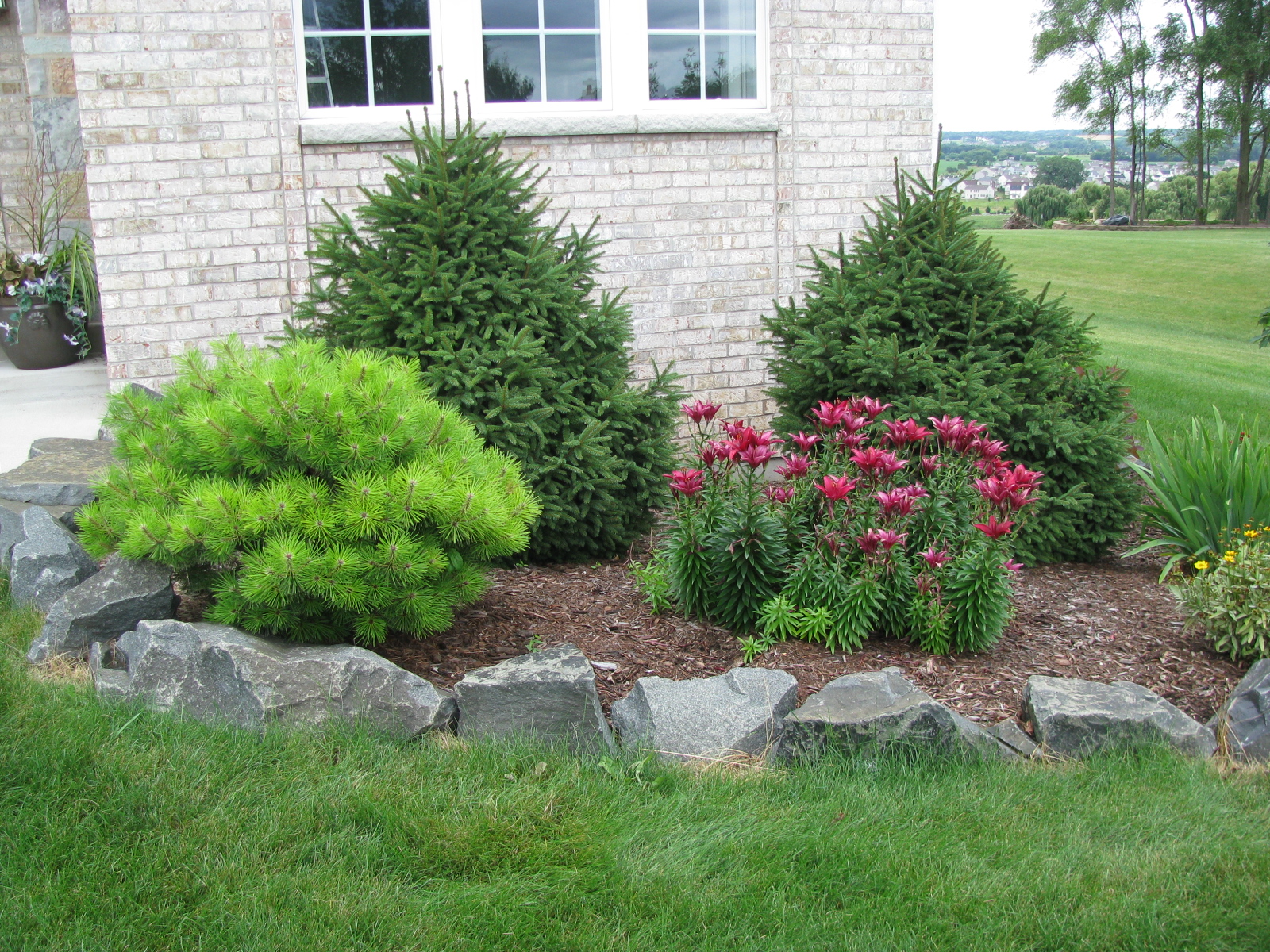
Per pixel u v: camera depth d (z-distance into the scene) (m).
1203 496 5.36
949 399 5.38
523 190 5.32
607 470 5.08
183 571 3.94
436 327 4.96
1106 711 3.56
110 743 3.20
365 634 3.74
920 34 7.91
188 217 6.74
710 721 3.45
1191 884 2.84
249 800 3.01
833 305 5.82
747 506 4.29
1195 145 40.09
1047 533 5.39
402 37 7.04
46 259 8.37
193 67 6.59
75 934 2.50
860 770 3.31
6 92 8.82
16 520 4.64
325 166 6.91
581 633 4.31
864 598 4.14
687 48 7.61
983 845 2.99
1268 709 3.59
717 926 2.64
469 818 3.00
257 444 3.59
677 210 7.65
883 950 2.58
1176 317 17.27
